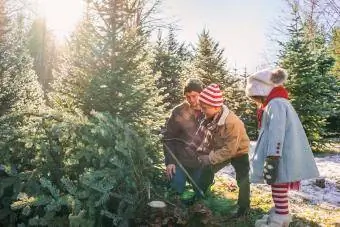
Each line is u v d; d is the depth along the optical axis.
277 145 3.82
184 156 5.05
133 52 6.57
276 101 4.01
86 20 6.74
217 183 6.64
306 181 7.42
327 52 17.89
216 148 4.65
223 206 4.69
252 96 4.24
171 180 4.92
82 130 4.59
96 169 4.32
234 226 4.48
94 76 6.17
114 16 6.60
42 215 4.35
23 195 3.88
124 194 4.11
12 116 4.96
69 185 3.92
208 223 4.04
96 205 3.84
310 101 14.61
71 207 3.97
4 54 15.71
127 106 6.12
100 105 6.06
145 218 4.10
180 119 5.09
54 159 4.52
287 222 4.01
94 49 6.41
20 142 4.75
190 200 4.68
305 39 15.30
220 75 17.72
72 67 6.60
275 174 3.83
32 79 17.33
